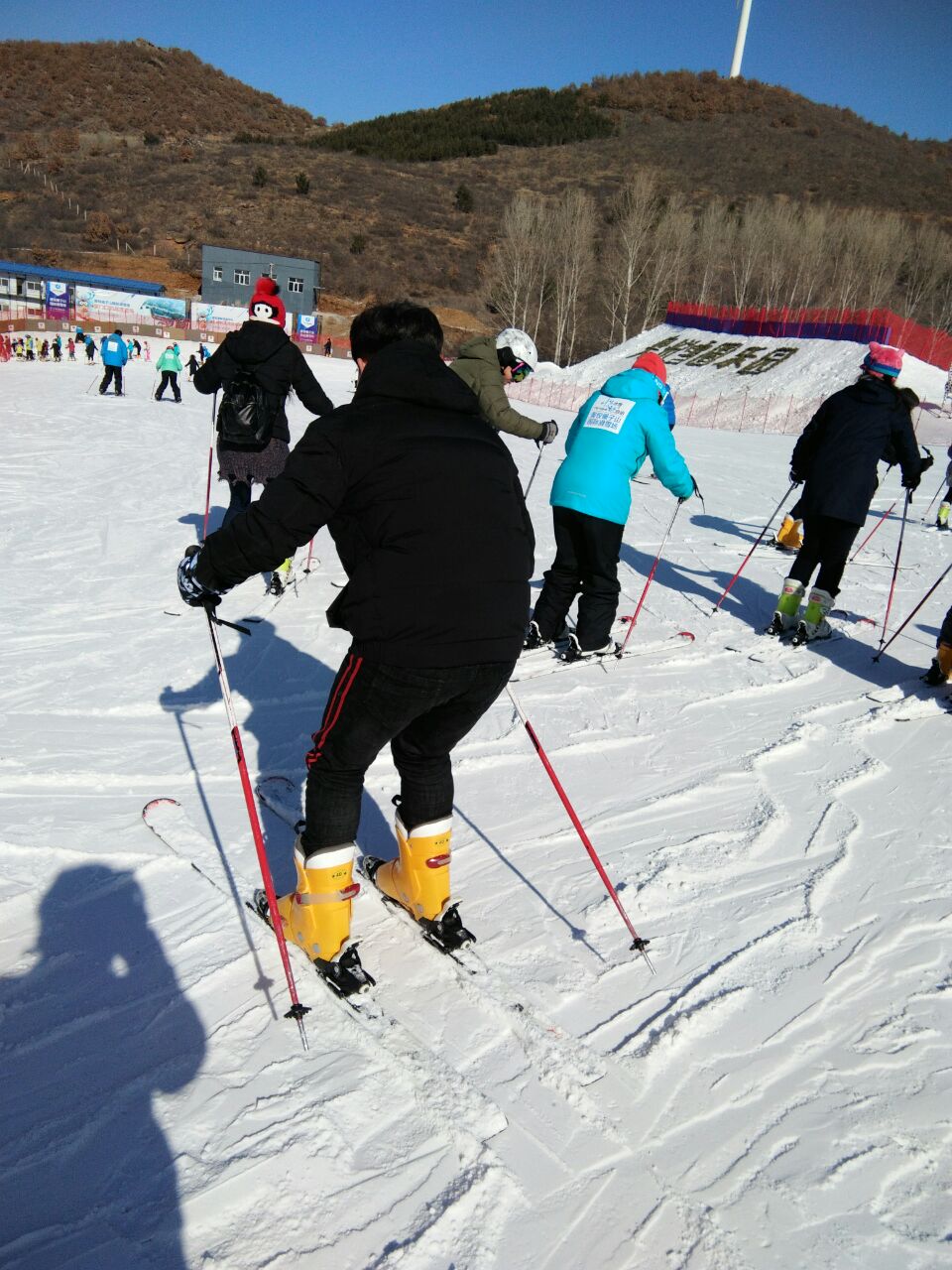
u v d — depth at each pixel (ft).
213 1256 5.46
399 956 8.34
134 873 9.28
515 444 56.34
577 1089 6.84
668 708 14.70
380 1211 5.82
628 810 11.30
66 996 7.55
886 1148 6.53
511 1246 5.65
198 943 8.31
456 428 7.19
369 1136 6.38
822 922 9.18
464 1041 7.33
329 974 7.78
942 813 11.57
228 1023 7.37
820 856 10.43
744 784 12.14
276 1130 6.37
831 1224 5.93
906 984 8.32
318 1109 6.57
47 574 19.60
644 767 12.55
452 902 8.43
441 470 6.92
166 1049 7.06
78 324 171.32
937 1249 5.80
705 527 31.12
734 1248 5.72
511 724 13.79
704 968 8.37
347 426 6.86
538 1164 6.24
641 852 10.30
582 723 13.93
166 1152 6.15
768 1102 6.90
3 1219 5.61
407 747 8.05
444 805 8.21
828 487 17.40
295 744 12.46
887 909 9.46
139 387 75.36
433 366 7.23
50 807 10.43
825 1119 6.77
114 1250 5.47
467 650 6.97
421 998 7.82
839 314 135.13
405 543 6.84
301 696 14.23
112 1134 6.27
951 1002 8.11
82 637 16.07
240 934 8.46
